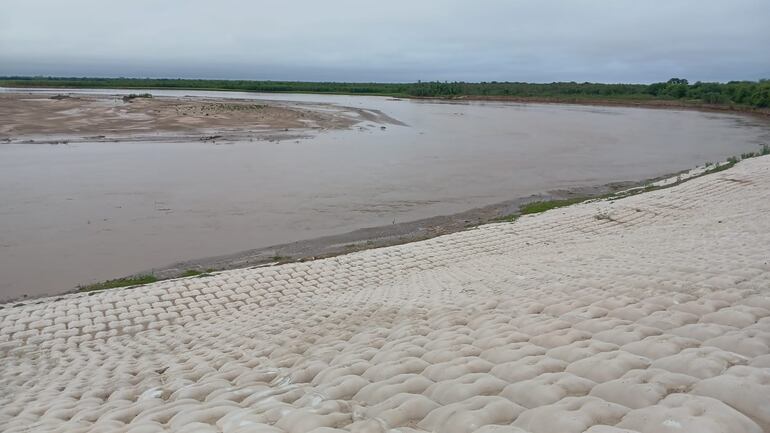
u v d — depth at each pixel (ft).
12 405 22.27
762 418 11.89
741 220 49.88
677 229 50.93
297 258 53.16
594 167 103.91
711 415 11.73
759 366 14.49
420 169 97.60
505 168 101.04
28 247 53.98
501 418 13.58
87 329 36.58
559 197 79.66
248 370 21.91
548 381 15.12
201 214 66.49
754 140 142.82
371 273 47.67
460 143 132.36
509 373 16.38
